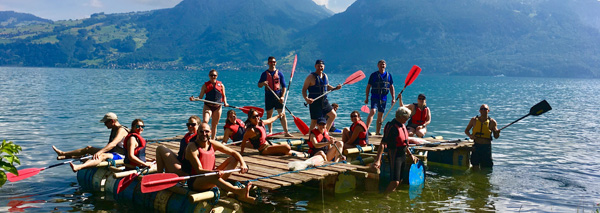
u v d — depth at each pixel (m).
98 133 14.62
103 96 32.41
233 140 10.12
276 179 7.23
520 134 16.14
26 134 14.13
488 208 7.34
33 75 86.62
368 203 7.56
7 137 13.48
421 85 77.50
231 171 6.73
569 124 19.72
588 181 9.20
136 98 31.16
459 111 25.92
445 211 7.15
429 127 18.16
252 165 8.28
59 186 8.34
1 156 5.42
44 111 21.06
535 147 13.31
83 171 8.55
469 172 10.06
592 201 7.79
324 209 7.23
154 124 17.36
